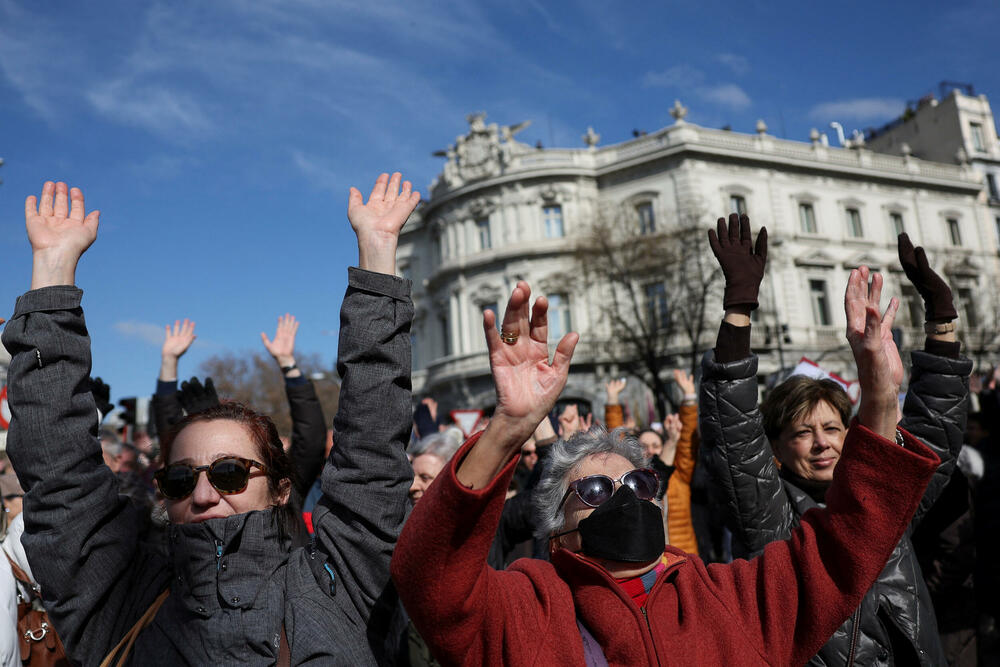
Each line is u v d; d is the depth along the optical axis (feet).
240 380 147.23
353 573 7.27
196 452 7.45
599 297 108.88
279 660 6.83
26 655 10.75
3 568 10.09
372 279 7.61
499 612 6.59
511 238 111.86
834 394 10.36
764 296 109.81
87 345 7.53
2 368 37.78
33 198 7.95
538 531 8.05
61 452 7.14
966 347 119.34
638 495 7.32
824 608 6.84
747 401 9.19
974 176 131.85
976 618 13.56
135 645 7.05
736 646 6.89
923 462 6.65
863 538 6.74
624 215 103.71
